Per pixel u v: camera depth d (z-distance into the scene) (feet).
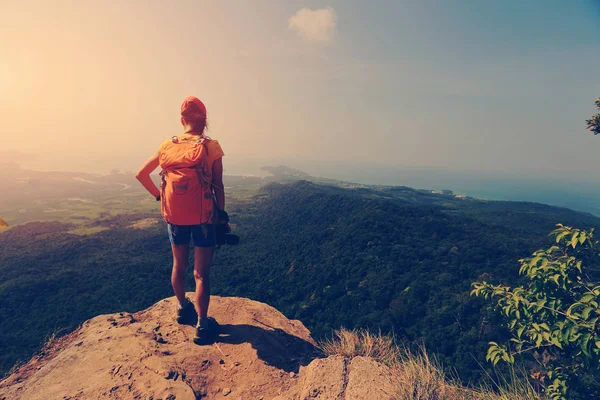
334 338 7.83
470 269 211.61
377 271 241.96
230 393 5.96
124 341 6.70
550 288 8.46
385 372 6.03
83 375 5.69
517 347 8.25
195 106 7.16
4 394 5.53
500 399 6.25
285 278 276.82
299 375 6.50
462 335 137.28
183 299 7.93
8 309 224.53
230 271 304.09
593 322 6.76
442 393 5.68
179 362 6.45
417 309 178.09
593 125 11.42
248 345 7.31
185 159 6.57
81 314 213.25
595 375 7.16
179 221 6.77
